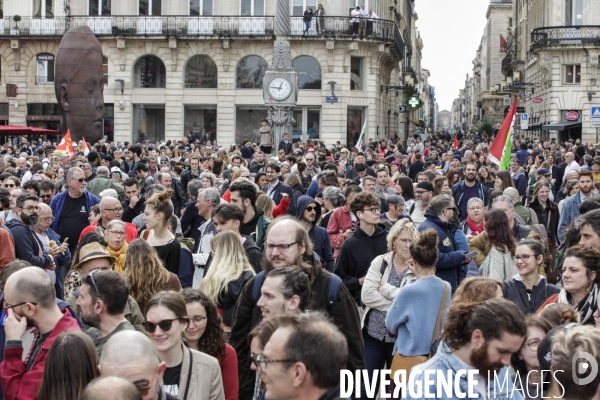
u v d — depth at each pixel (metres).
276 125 33.59
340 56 48.44
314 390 3.96
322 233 10.05
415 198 12.89
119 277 6.10
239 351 6.53
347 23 48.22
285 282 5.71
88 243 8.09
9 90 47.53
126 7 49.62
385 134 56.97
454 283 9.04
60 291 11.06
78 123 32.88
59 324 5.75
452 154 25.81
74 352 4.81
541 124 54.03
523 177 19.19
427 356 6.78
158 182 15.62
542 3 56.62
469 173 14.89
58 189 16.38
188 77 49.69
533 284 7.68
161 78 49.94
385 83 56.62
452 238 9.16
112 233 8.79
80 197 12.71
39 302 5.68
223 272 7.37
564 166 23.78
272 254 6.40
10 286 5.68
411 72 77.50
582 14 52.16
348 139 49.44
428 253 6.85
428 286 6.85
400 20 74.31
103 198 10.54
